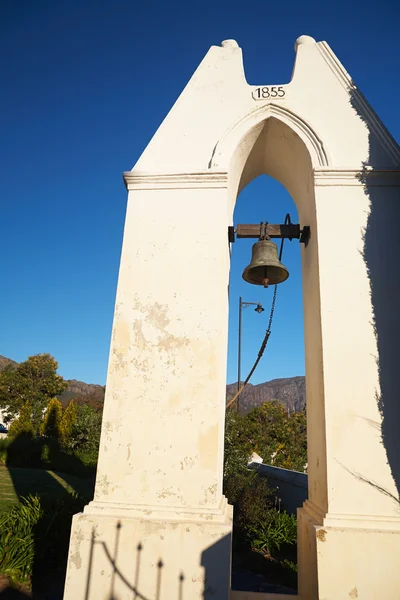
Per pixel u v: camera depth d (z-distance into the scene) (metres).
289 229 5.54
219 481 4.25
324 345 4.38
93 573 3.74
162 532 3.80
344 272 4.62
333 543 3.74
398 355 4.34
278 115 5.24
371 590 3.62
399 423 4.14
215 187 4.99
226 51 5.69
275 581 6.58
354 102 5.28
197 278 4.70
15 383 50.53
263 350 6.50
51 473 20.53
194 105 5.41
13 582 5.67
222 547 3.73
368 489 3.97
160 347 4.49
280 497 10.27
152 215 4.96
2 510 10.66
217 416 4.23
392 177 4.89
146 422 4.26
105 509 3.97
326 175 4.91
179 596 3.64
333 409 4.19
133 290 4.69
